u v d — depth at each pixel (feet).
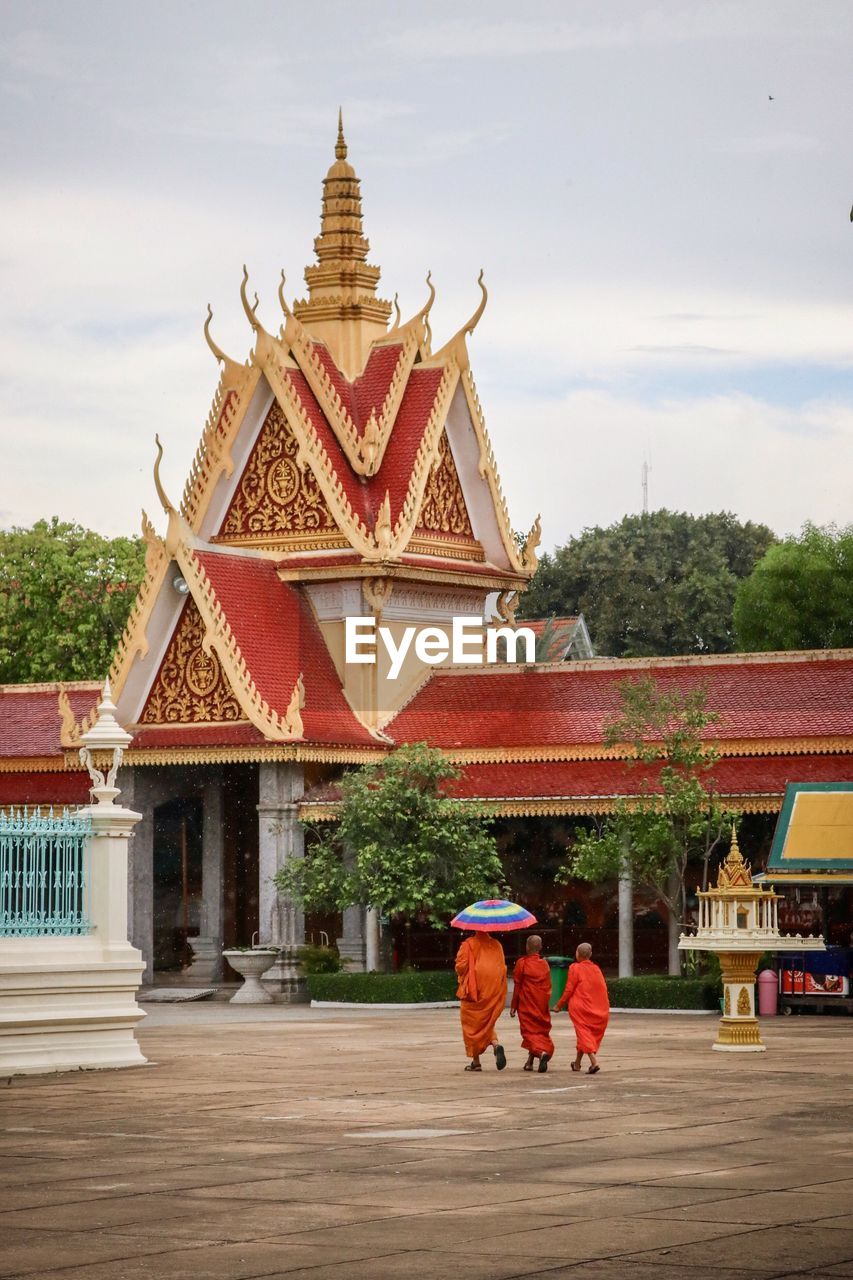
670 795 154.71
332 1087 89.97
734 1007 108.88
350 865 168.66
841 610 281.33
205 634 180.45
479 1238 51.70
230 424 193.57
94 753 106.93
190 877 191.21
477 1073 96.48
